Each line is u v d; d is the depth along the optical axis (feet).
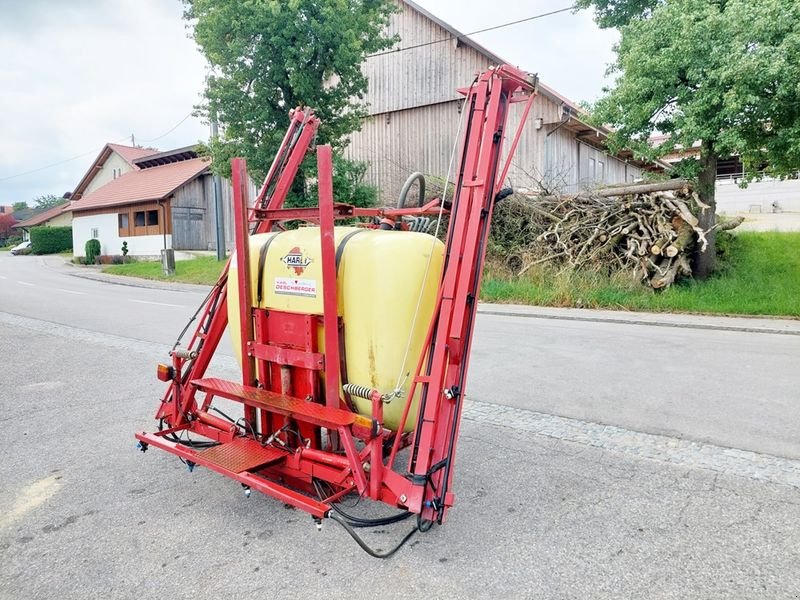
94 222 118.32
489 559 10.37
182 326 35.55
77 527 11.68
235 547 10.87
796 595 9.25
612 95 43.80
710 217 45.68
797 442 15.90
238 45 55.42
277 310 12.50
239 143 60.49
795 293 41.60
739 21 35.53
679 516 11.90
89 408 19.48
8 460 15.15
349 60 59.72
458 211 10.89
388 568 10.12
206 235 106.01
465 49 71.31
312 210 11.90
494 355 27.40
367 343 11.43
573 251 50.01
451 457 10.64
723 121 38.70
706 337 32.24
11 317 39.58
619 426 17.39
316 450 11.85
